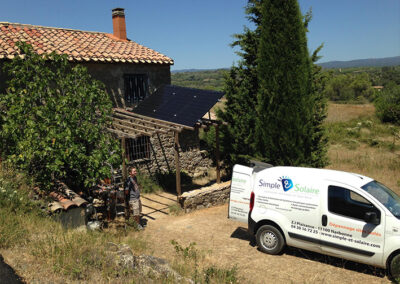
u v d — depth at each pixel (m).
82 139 8.54
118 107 12.85
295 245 6.55
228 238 7.83
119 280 4.52
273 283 5.61
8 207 6.25
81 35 14.20
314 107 11.02
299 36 10.21
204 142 16.17
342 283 5.63
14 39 11.24
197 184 13.51
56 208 6.68
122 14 15.70
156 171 13.46
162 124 10.52
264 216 6.79
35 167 7.70
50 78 8.66
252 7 12.12
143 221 9.23
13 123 7.62
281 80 10.42
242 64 12.46
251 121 12.05
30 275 4.30
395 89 27.08
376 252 5.62
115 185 8.91
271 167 7.35
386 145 18.00
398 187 11.36
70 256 4.90
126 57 12.80
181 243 7.47
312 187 6.33
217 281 5.19
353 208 5.94
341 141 19.75
